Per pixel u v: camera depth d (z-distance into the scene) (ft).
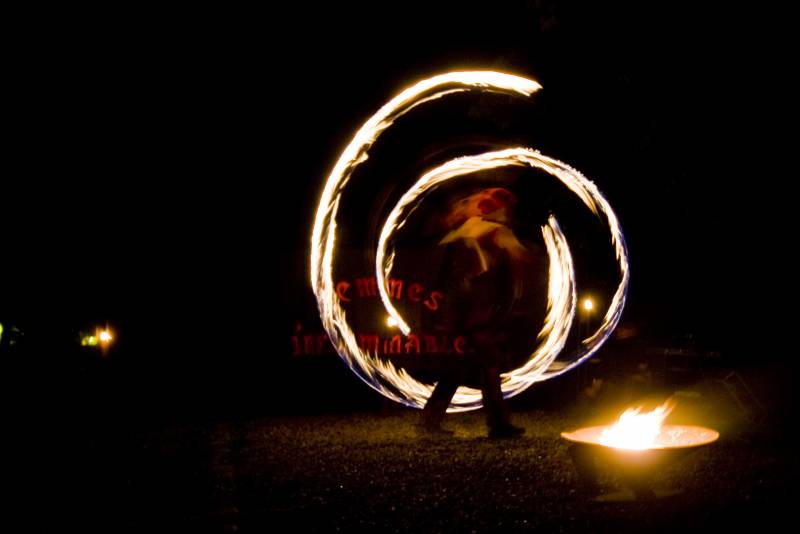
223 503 15.89
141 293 43.52
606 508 14.20
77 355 37.78
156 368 41.63
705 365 25.73
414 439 22.67
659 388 25.94
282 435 24.30
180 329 44.24
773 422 22.18
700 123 22.97
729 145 22.85
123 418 29.53
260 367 40.88
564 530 13.04
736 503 14.23
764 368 23.67
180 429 26.43
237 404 32.99
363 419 27.63
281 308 41.86
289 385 38.45
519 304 25.95
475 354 22.59
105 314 41.06
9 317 35.63
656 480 16.07
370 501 15.52
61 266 38.19
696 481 15.93
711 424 22.15
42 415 29.99
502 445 21.20
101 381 37.55
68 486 18.08
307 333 40.68
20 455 22.03
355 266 33.53
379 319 31.68
